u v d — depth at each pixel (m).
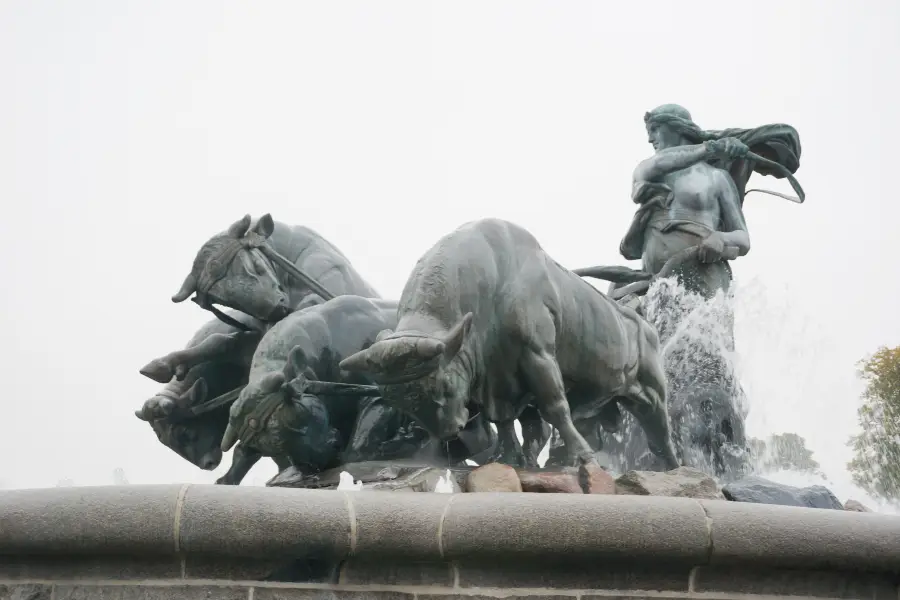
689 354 15.41
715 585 9.45
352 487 11.06
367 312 12.39
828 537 9.46
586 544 9.18
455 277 10.90
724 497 11.21
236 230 13.25
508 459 11.52
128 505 9.19
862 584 9.69
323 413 11.40
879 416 22.44
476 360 10.98
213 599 9.19
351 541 9.20
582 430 12.91
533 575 9.30
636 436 13.76
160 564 9.29
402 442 11.93
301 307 13.44
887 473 22.12
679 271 15.54
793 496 11.52
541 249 11.55
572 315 11.62
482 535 9.16
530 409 12.16
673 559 9.30
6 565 9.52
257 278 13.13
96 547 9.22
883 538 9.55
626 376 12.20
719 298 15.55
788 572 9.54
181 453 13.68
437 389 10.49
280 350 11.81
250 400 11.14
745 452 15.40
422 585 9.31
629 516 9.23
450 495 9.45
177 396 13.64
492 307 11.11
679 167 15.90
